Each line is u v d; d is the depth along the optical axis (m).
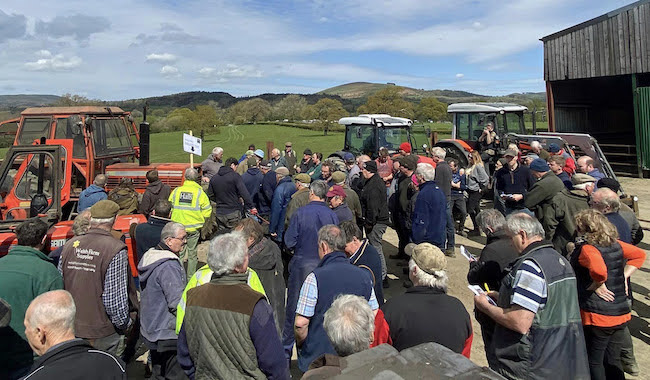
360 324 2.24
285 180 6.36
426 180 5.58
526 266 2.78
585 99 20.41
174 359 3.60
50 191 5.75
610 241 3.40
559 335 2.69
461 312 2.79
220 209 7.04
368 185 6.32
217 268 2.65
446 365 1.63
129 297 3.97
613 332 3.44
